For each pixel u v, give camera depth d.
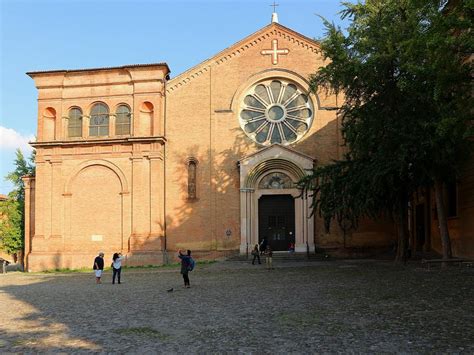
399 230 30.59
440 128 17.17
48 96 42.06
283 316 14.41
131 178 40.22
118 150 40.59
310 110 40.59
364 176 27.42
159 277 29.81
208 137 40.53
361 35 25.89
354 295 17.88
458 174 26.47
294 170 39.47
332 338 11.40
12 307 18.33
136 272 34.22
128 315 15.62
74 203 40.69
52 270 39.69
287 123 40.66
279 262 36.62
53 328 13.70
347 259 37.66
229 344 11.22
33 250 40.44
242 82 40.97
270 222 40.03
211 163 40.25
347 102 28.95
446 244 26.88
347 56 26.28
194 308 16.70
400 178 27.02
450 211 32.97
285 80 41.00
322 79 28.55
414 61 20.55
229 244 39.41
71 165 41.00
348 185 28.64
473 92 20.34
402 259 30.33
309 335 11.80
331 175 30.14
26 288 26.11
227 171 40.16
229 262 37.72
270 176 40.06
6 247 51.69
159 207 39.66
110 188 40.44
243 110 41.00
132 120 40.91
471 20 14.88
